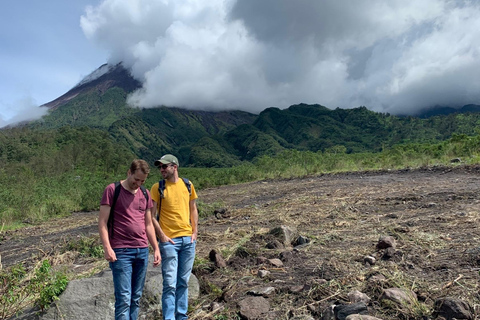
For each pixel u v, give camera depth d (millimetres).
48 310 4203
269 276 4766
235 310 4031
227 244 6676
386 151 22125
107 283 4355
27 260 7965
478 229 5566
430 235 5531
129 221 3682
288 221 8188
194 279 4777
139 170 3629
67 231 11633
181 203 4090
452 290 3711
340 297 3928
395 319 3414
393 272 4320
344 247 5605
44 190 18781
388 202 8914
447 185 10266
